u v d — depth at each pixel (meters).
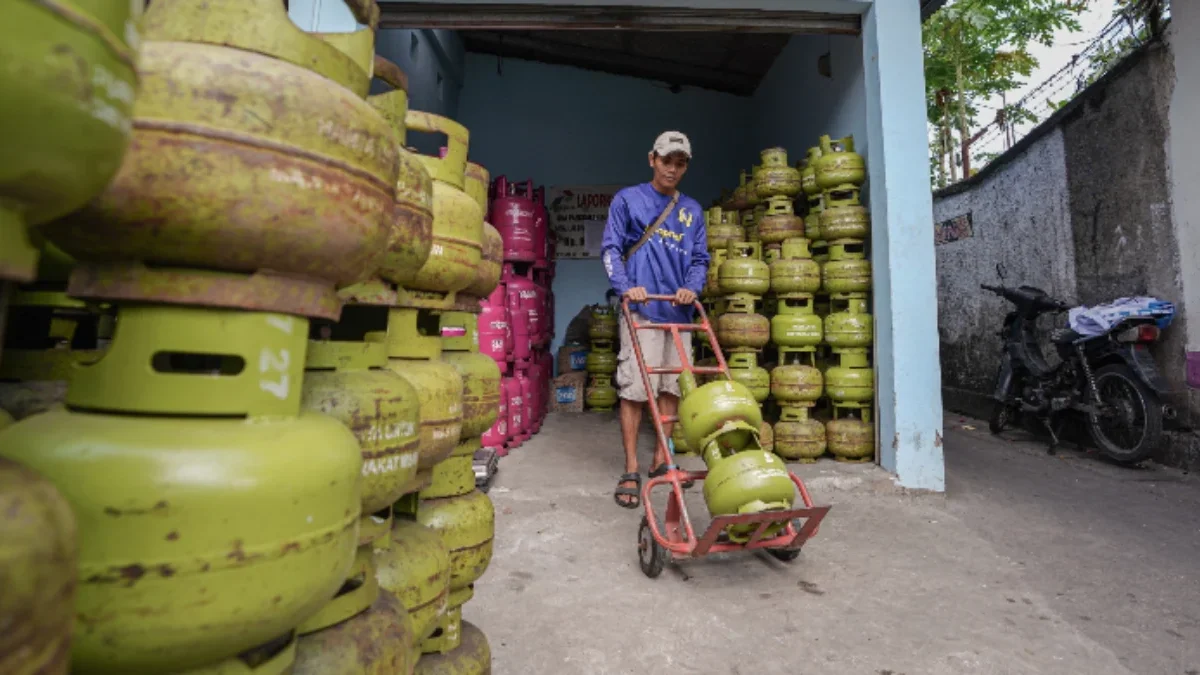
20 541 0.38
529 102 7.57
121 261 0.63
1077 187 4.99
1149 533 2.75
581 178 7.57
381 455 0.95
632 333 2.72
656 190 3.41
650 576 2.23
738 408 2.33
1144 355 3.93
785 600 2.06
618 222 3.32
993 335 6.24
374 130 0.73
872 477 3.34
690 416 2.39
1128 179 4.45
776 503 2.09
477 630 1.53
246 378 0.65
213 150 0.59
